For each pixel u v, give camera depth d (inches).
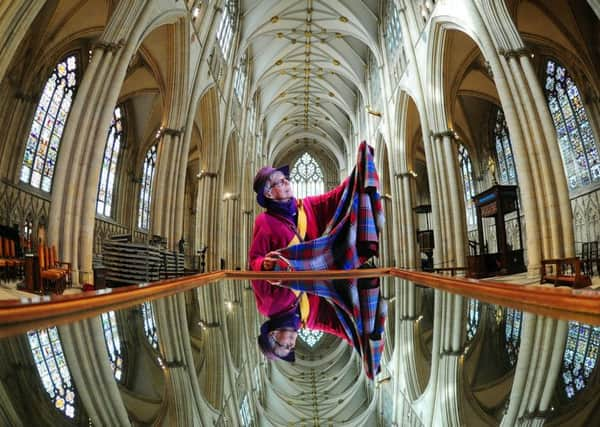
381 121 969.5
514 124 371.2
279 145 1827.0
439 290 86.7
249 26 941.2
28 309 45.3
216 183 764.0
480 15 413.7
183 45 547.8
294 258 201.3
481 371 28.4
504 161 896.9
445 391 25.0
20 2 277.9
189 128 584.1
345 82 1327.5
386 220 1021.2
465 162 1053.2
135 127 924.6
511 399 21.1
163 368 32.9
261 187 219.1
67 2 535.2
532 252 352.2
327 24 1042.7
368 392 27.6
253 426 20.1
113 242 392.8
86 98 357.4
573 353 28.7
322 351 40.5
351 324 54.8
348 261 203.0
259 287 107.9
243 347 42.0
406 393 26.1
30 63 553.0
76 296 56.2
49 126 622.5
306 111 1614.2
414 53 647.1
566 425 15.6
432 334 44.2
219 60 756.0
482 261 492.4
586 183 663.8
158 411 21.9
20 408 18.9
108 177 847.1
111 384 26.5
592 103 633.6
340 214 221.1
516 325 41.9
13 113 542.0
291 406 25.1
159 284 93.0
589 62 601.3
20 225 550.3
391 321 54.9
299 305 71.6
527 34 607.8
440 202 567.8
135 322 50.8
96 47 369.7
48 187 626.8
